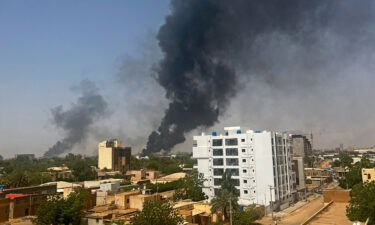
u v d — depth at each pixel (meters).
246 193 95.81
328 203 73.50
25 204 71.69
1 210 64.25
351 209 50.88
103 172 190.25
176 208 69.38
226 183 90.31
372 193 48.44
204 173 105.00
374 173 85.75
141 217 44.88
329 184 153.62
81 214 64.06
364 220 48.16
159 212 45.16
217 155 103.25
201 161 106.31
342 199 78.81
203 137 106.69
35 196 74.94
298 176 120.19
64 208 59.44
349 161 185.12
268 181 93.19
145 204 47.56
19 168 185.75
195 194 94.56
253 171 95.62
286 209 95.50
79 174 164.88
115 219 61.06
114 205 77.69
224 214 67.31
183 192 97.50
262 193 93.38
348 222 53.72
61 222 58.50
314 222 55.25
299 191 113.25
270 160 93.69
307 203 105.31
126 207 76.88
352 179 107.62
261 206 85.75
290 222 77.06
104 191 90.31
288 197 101.75
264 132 95.81
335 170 182.25
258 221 78.75
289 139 112.88
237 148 99.25
